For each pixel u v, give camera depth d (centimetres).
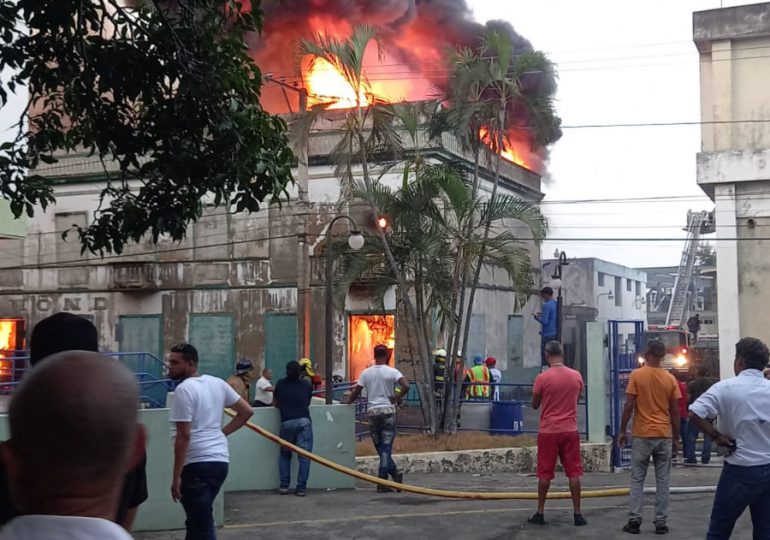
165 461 888
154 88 718
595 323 1416
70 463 157
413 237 1675
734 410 598
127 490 348
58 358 166
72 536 156
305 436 1122
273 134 754
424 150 2503
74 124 871
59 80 713
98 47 711
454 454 1388
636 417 854
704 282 5791
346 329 2566
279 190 753
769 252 2114
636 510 848
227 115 708
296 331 2689
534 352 3253
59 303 2964
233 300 2780
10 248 3025
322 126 2719
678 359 2622
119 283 2852
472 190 1758
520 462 1409
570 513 966
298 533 873
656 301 6731
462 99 1759
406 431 1770
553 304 2030
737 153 2128
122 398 164
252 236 2767
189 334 2816
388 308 2539
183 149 714
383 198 1711
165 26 698
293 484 1165
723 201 2148
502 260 1675
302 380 1141
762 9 2134
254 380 2723
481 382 1752
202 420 615
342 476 1177
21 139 738
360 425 1745
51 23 676
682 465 1432
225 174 716
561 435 886
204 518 611
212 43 712
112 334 2898
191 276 2827
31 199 758
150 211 741
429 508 1013
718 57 2189
